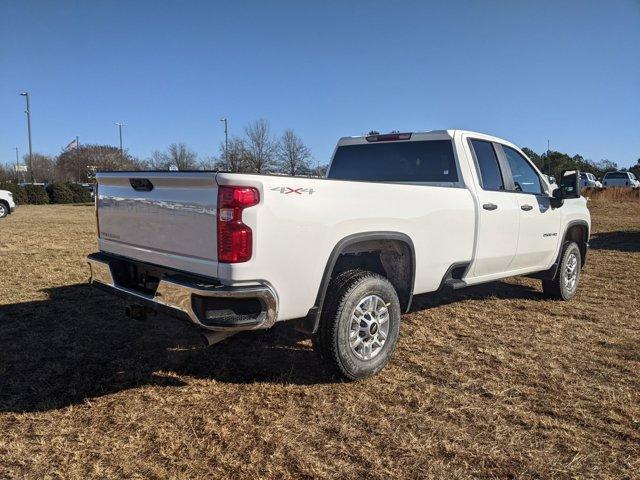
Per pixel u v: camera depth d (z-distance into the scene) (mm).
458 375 4070
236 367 4188
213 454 2943
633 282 7832
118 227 4133
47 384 3842
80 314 5582
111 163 57812
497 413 3461
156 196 3670
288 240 3359
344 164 6004
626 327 5406
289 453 2959
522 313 5910
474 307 6145
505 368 4230
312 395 3693
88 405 3521
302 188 3428
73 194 39750
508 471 2824
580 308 6195
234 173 3176
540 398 3691
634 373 4164
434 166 5246
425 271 4461
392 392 3762
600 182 45594
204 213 3285
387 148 5645
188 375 4027
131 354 4441
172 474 2756
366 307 3902
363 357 3908
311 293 3559
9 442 3047
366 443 3074
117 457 2912
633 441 3143
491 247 5188
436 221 4484
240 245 3160
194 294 3189
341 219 3652
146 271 3930
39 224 17250
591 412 3496
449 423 3324
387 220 4000
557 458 2949
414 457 2938
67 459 2891
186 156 46375
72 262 8883
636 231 15500
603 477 2779
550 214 6090
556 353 4590
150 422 3301
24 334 4910
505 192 5426
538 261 6078
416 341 4859
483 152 5391
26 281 7230
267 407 3510
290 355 4449
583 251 7109
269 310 3285
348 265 4391
